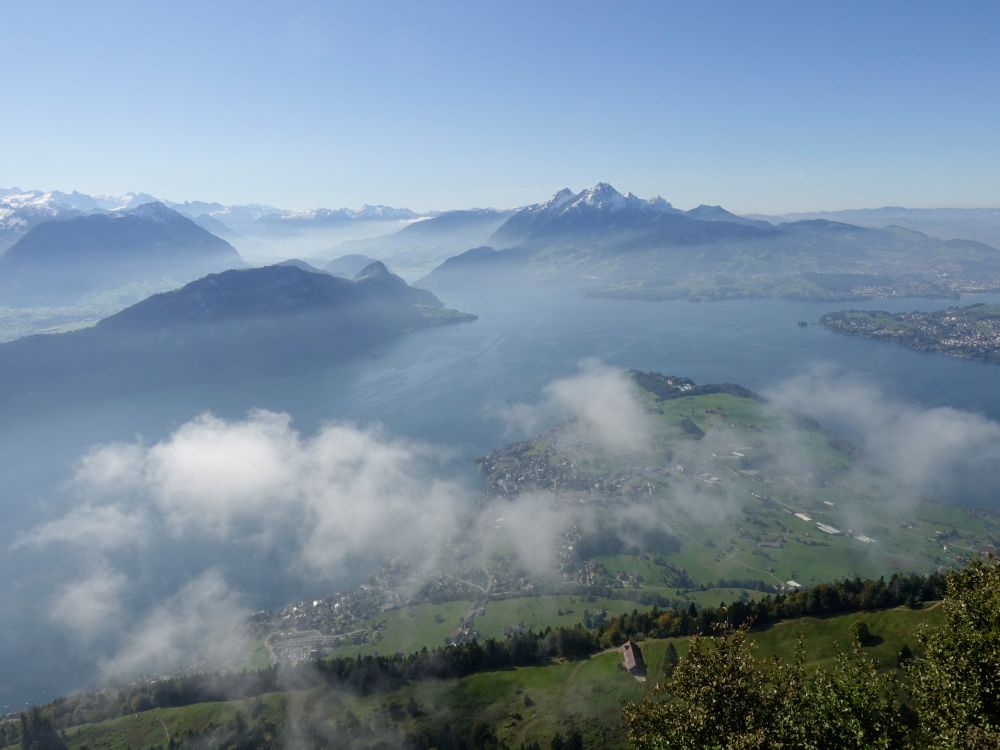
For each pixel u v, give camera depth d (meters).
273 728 114.31
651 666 112.12
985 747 37.06
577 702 107.31
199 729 116.75
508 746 99.50
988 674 40.06
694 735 40.00
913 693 45.03
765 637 113.94
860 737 37.88
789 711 40.25
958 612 44.47
